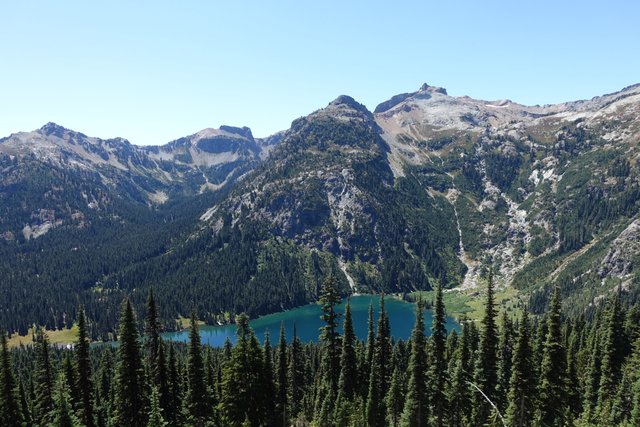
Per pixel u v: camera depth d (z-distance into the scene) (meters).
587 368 84.50
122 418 58.66
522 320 55.19
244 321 61.59
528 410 55.03
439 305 65.06
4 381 51.75
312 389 96.25
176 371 67.88
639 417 55.69
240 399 59.06
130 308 58.88
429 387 63.72
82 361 60.06
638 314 85.19
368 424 68.31
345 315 71.88
